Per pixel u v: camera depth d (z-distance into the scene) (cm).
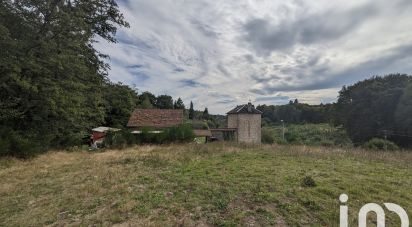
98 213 457
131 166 893
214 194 547
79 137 1736
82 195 558
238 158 1051
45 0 1251
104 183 655
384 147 1777
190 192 569
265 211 454
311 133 5156
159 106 6662
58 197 554
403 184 659
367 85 4538
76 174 779
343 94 5016
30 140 1218
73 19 1333
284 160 1005
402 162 1045
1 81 1091
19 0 1198
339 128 5306
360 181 661
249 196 533
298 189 571
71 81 1343
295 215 439
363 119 4247
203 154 1180
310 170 796
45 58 1233
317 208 468
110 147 1666
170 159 1017
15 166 932
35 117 1293
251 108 4034
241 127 3944
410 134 3456
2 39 1056
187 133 1848
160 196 537
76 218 441
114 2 1762
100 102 1786
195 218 429
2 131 1107
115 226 404
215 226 402
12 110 1134
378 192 574
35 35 1236
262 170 784
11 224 422
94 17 1719
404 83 4006
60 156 1209
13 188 628
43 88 1190
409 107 3388
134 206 480
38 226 415
